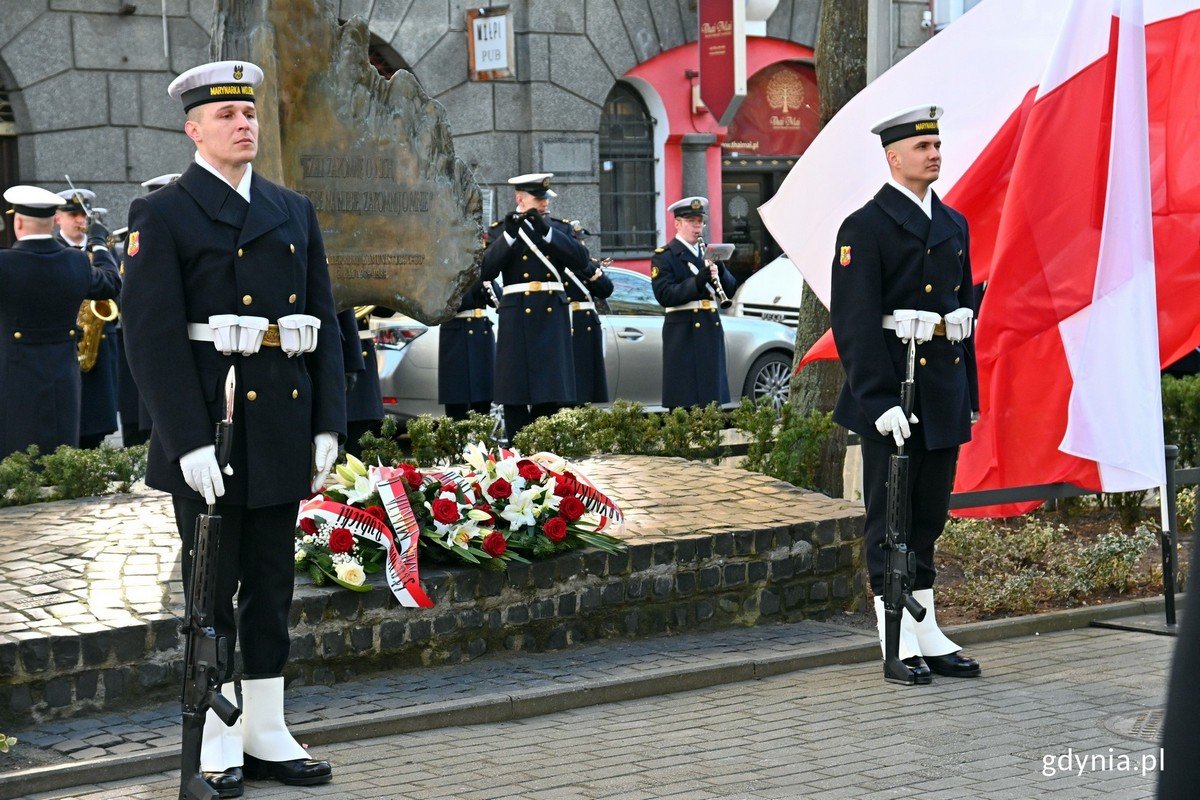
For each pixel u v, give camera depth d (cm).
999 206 766
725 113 1950
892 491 624
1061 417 728
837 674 645
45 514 728
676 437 912
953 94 764
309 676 597
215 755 488
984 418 741
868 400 631
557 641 659
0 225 1625
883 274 637
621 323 1359
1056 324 718
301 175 783
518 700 579
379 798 479
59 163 1631
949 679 634
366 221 805
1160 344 769
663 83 1989
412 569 614
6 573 614
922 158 635
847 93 914
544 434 895
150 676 555
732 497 771
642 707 593
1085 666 652
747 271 2125
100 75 1642
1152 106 768
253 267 489
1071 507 949
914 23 2114
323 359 510
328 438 508
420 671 621
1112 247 697
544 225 1134
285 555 506
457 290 831
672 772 503
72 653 539
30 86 1611
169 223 482
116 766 495
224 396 480
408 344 1207
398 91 814
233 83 489
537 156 1866
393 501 623
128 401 1213
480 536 639
